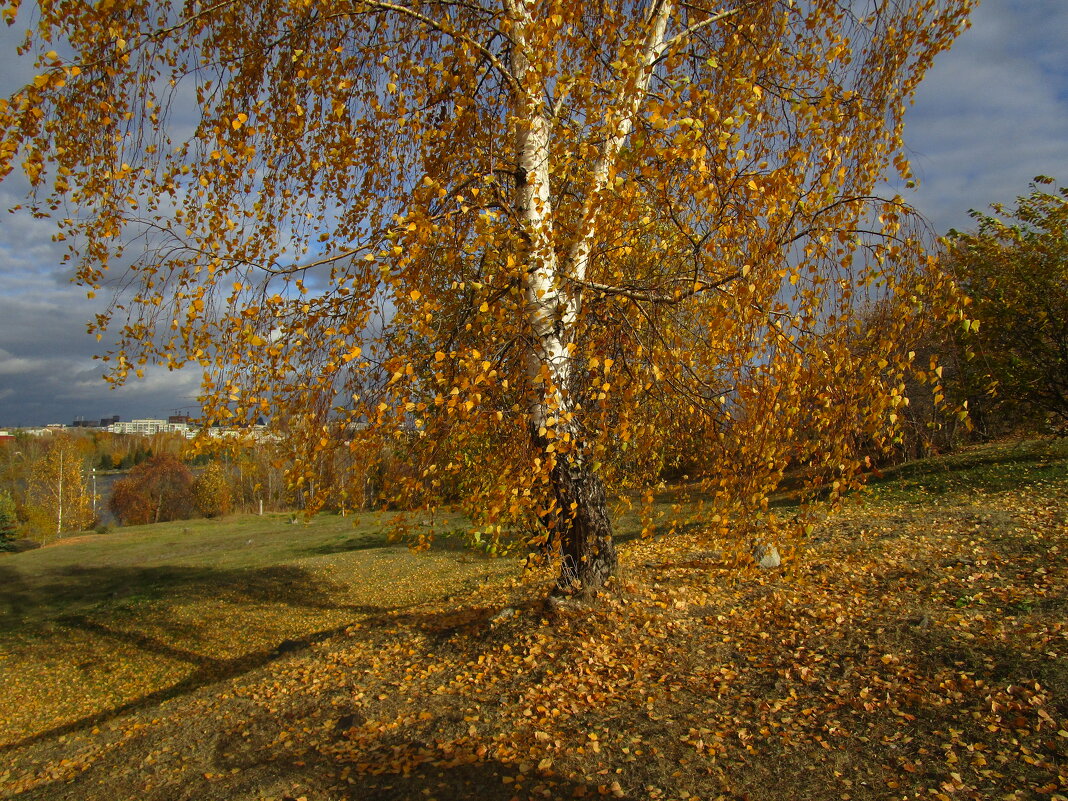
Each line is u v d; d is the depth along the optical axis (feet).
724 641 18.69
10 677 35.24
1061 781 11.10
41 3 13.15
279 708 19.77
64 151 16.02
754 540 14.30
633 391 14.12
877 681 15.28
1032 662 14.65
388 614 30.35
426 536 15.93
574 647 18.88
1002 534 26.07
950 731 12.99
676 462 19.86
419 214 12.61
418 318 13.80
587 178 15.57
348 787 13.87
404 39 17.13
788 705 14.93
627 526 52.08
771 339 12.70
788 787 12.14
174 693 28.89
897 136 15.10
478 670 19.16
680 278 14.30
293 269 14.10
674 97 13.17
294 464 15.17
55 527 110.01
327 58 16.08
